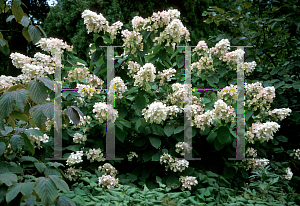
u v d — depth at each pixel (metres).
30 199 1.09
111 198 1.72
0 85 1.61
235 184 2.60
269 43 3.25
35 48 6.11
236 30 3.33
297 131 3.21
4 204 0.94
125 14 5.14
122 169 2.54
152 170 2.38
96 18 2.13
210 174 2.33
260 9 3.44
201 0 5.44
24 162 1.56
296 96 3.26
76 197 1.67
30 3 6.27
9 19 1.29
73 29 5.29
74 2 5.11
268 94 2.42
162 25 2.23
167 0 5.32
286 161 2.89
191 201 1.82
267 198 2.08
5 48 1.42
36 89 1.07
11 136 1.28
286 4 2.98
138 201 1.75
